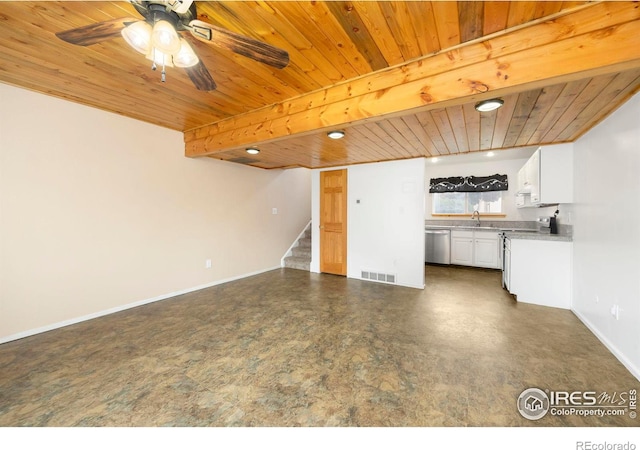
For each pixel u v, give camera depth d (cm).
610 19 138
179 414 160
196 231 414
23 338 254
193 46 172
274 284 452
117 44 181
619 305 216
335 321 296
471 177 609
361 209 488
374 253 475
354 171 495
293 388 183
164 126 362
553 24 150
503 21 152
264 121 284
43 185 264
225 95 254
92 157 298
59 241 276
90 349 236
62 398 173
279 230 584
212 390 182
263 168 539
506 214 590
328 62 195
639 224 192
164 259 373
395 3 138
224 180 458
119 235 324
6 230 245
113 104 285
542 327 276
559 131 288
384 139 325
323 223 534
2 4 144
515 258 359
